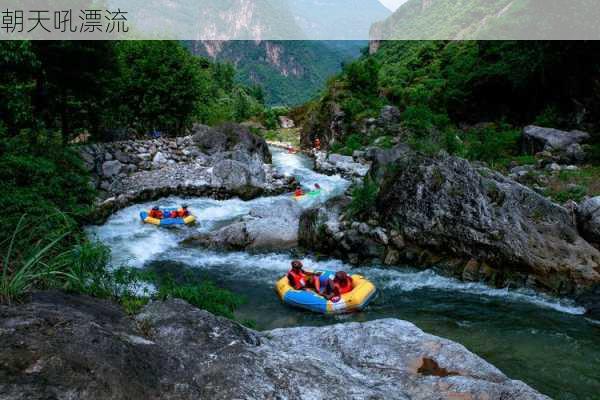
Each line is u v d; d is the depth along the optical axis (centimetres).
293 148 4100
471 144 2295
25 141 1110
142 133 3131
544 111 2544
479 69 3219
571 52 2286
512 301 987
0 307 319
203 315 388
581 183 1560
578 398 608
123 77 2503
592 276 1007
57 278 443
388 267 1189
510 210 1118
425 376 409
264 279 1152
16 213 741
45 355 263
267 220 1415
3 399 226
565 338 809
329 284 980
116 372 269
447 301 998
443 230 1157
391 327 513
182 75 3008
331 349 473
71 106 1912
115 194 1802
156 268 1216
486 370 434
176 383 288
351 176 2480
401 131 3017
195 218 1633
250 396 293
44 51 1536
